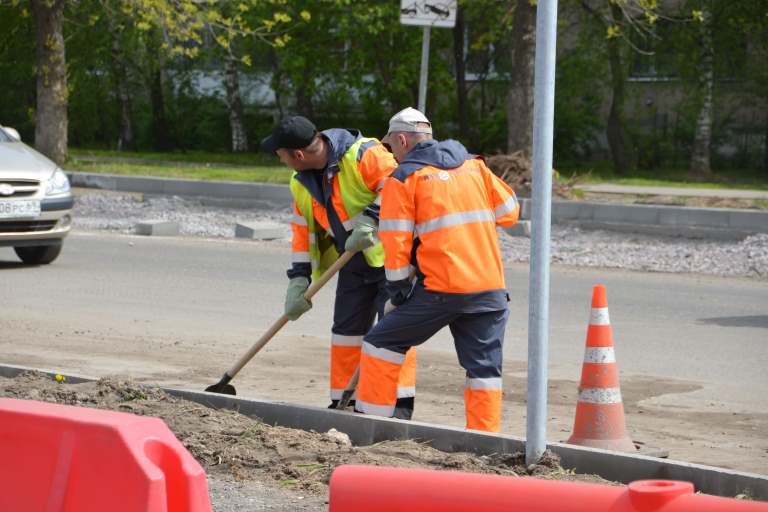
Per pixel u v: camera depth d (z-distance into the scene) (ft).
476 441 53.83
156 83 382.22
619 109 299.99
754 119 308.40
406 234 57.31
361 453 53.16
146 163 285.64
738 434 66.74
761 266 138.92
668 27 299.79
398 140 59.88
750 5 283.38
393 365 59.47
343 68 326.44
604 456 50.34
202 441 55.21
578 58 310.65
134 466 31.04
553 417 70.64
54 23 237.25
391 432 56.39
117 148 401.90
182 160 306.96
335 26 309.42
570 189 190.70
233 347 91.04
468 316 58.80
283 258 145.48
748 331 100.58
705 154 296.30
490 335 59.00
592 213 169.17
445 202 57.52
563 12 306.14
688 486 26.81
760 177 292.20
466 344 59.31
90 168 230.89
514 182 190.70
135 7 233.14
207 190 199.62
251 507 47.09
